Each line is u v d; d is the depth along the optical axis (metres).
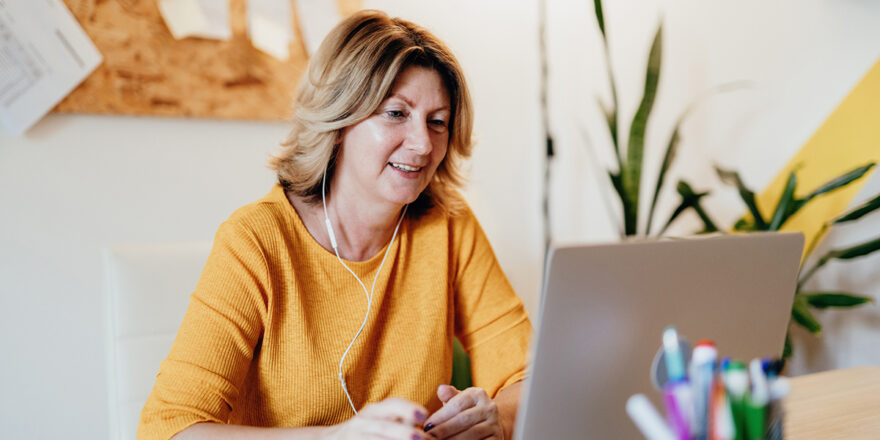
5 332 1.69
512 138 2.46
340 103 1.04
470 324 1.27
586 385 0.63
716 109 2.31
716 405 0.52
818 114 2.09
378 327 1.14
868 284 1.94
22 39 1.64
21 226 1.69
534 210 2.52
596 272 0.60
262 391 1.02
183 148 1.88
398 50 1.04
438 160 1.14
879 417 0.96
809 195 1.78
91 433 1.81
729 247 0.70
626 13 2.46
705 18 2.31
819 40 2.09
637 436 0.67
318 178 1.10
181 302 1.15
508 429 0.98
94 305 1.80
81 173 1.76
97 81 1.73
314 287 1.09
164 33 1.80
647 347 0.65
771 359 0.56
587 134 2.57
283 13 1.95
